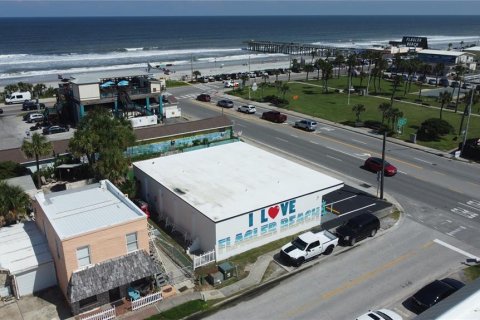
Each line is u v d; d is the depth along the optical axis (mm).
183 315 25469
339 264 30766
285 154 54375
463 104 84812
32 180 41031
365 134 64062
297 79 117375
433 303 25234
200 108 80312
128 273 26438
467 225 36469
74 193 32781
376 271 29859
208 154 44000
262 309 26125
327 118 73250
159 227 36219
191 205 32625
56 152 46594
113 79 68250
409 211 39000
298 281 28859
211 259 31109
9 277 27188
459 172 48969
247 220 32000
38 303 26578
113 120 41938
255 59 171625
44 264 27453
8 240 29781
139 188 40781
